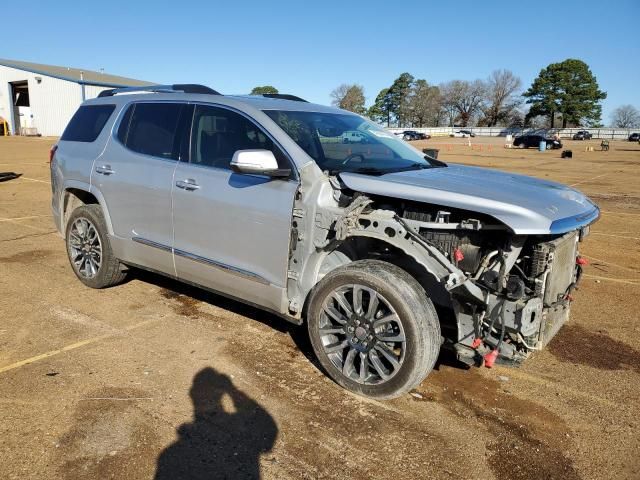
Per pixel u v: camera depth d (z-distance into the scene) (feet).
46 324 14.99
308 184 12.01
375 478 9.30
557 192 12.30
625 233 30.96
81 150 17.25
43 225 27.99
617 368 13.75
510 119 377.09
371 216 11.24
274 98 15.14
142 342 14.07
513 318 10.38
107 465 9.30
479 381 12.83
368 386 11.47
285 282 12.48
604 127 333.62
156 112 15.52
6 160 69.46
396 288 10.78
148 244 15.21
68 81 153.69
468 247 11.05
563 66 320.29
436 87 393.29
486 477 9.47
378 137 15.47
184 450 9.78
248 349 13.87
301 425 10.69
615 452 10.32
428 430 10.73
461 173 13.46
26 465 9.23
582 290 19.89
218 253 13.64
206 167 13.85
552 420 11.30
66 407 10.97
